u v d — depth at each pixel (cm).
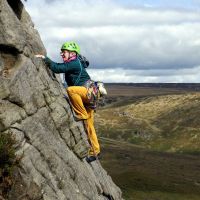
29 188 1266
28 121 1336
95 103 1592
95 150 1708
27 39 1545
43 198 1316
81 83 1566
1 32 1305
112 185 2144
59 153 1465
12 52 1345
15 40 1333
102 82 1600
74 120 1600
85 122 1658
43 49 1655
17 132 1278
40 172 1339
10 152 1213
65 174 1479
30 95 1362
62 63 1523
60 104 1523
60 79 1739
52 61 1510
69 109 1567
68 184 1483
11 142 1234
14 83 1289
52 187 1378
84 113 1595
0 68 1284
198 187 17900
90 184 1675
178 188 17188
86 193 1600
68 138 1576
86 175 1669
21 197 1242
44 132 1406
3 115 1247
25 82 1347
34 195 1280
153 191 16275
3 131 1248
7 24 1324
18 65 1344
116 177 18662
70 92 1573
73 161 1564
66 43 1538
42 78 1461
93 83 1577
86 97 1566
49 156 1400
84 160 1736
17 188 1238
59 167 1445
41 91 1434
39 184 1312
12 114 1275
